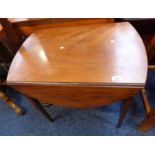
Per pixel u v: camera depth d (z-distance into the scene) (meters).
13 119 1.36
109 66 0.78
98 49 0.85
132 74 0.74
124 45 0.84
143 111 1.26
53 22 1.00
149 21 1.18
